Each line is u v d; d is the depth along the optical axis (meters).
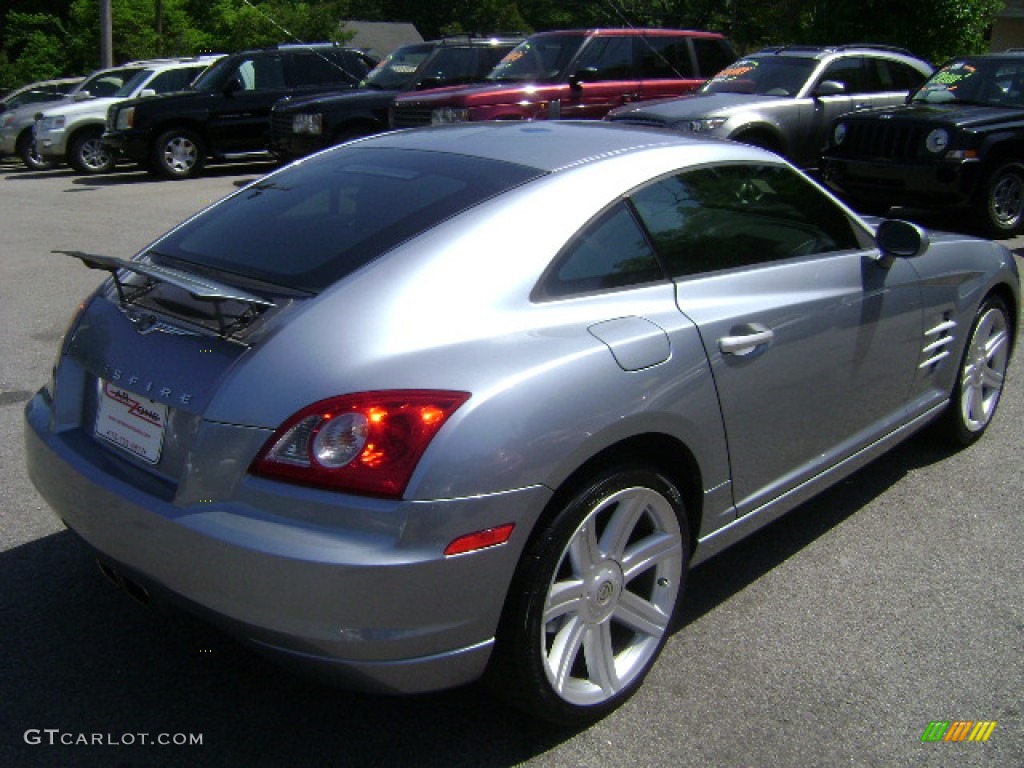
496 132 3.84
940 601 3.79
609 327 3.03
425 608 2.59
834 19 16.95
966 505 4.59
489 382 2.69
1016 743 3.03
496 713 3.15
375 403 2.59
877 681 3.31
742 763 2.93
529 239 3.04
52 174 18.77
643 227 3.33
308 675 2.68
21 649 3.44
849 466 4.14
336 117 14.77
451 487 2.57
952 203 10.03
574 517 2.84
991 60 11.12
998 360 5.27
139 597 3.02
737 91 12.12
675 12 24.53
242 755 2.95
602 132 3.79
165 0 33.53
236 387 2.69
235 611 2.62
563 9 31.50
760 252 3.71
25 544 4.15
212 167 18.94
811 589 3.89
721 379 3.29
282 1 30.44
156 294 3.18
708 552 3.49
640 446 3.10
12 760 2.90
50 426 3.27
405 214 3.16
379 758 2.95
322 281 2.94
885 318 4.12
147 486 2.85
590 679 3.06
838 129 10.80
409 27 51.06
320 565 2.50
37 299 8.52
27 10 42.53
